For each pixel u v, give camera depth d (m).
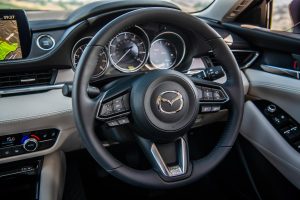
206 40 1.22
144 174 1.11
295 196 1.61
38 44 1.43
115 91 1.09
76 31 1.41
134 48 1.40
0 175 1.39
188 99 1.10
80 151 1.68
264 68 1.78
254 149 1.77
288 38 1.61
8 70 1.35
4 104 1.32
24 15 1.40
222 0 1.92
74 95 1.04
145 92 1.05
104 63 1.36
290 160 1.54
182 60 1.51
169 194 1.89
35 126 1.31
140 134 1.12
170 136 1.09
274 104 1.67
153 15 1.12
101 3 1.47
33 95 1.39
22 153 1.32
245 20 2.07
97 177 1.84
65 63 1.42
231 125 1.25
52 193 1.41
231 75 1.25
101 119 1.07
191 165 1.17
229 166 1.92
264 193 1.75
